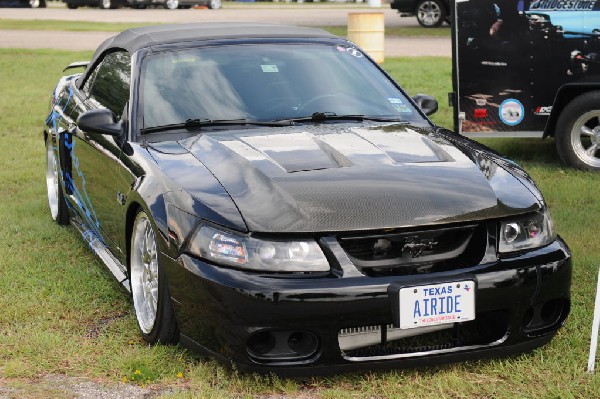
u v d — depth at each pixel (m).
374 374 4.21
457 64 9.20
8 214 7.61
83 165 5.93
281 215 3.96
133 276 4.83
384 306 3.86
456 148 4.72
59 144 6.65
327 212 3.96
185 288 4.05
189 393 4.02
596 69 8.84
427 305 3.91
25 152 10.59
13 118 12.97
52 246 6.66
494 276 4.02
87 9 44.44
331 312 3.82
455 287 3.94
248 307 3.82
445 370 4.27
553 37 8.90
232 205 4.06
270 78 5.39
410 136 4.86
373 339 4.02
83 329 4.93
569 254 4.30
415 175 4.29
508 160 4.82
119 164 5.01
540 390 4.02
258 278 3.84
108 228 5.48
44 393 4.08
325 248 3.90
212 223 4.02
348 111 5.28
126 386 4.17
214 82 5.31
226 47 5.60
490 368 4.27
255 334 3.87
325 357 3.90
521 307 4.11
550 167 9.23
